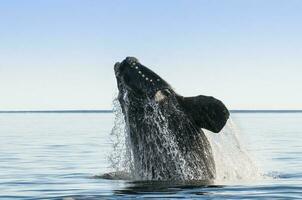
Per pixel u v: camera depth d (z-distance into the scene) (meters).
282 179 45.66
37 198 37.00
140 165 44.53
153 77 44.84
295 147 89.06
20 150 84.75
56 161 66.88
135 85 44.84
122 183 42.31
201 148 43.16
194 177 42.94
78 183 44.84
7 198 37.41
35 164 63.47
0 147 91.31
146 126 43.97
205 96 42.56
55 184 44.88
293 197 35.88
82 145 95.25
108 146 92.81
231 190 38.16
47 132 151.00
